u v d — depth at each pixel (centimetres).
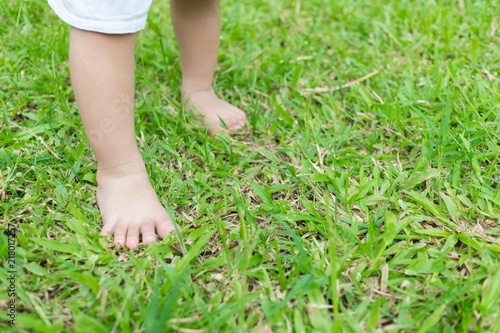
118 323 53
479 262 57
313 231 62
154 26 92
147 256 59
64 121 74
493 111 76
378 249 59
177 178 69
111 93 59
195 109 79
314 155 73
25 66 86
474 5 105
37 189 65
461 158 70
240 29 100
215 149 74
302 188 68
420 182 67
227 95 85
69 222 61
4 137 71
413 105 80
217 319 53
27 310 54
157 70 88
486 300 54
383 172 70
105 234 62
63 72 85
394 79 87
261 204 65
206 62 78
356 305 55
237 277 57
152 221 62
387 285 57
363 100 82
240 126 78
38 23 98
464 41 93
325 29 101
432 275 58
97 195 65
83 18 56
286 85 85
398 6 106
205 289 56
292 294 54
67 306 54
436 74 85
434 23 100
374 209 65
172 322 52
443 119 72
